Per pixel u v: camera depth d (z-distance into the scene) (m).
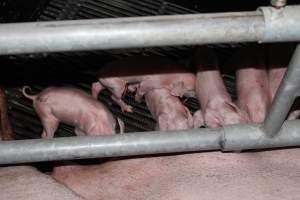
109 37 1.08
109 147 1.49
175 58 2.87
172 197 1.54
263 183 1.54
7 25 1.05
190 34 1.09
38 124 2.55
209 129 1.53
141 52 2.86
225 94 2.34
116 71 2.45
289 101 1.30
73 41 1.07
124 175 1.71
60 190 1.58
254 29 1.09
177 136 1.51
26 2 2.73
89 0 3.01
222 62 2.82
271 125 1.43
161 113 2.34
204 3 2.94
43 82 2.69
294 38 1.10
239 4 2.85
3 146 1.46
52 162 2.12
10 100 2.60
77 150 1.49
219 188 1.54
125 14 2.99
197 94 2.45
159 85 2.46
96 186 1.71
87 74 2.75
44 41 1.06
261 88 2.36
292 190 1.51
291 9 1.07
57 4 2.98
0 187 1.59
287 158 1.67
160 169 1.68
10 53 1.09
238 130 1.50
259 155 1.69
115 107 2.66
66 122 2.43
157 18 1.09
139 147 1.50
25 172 1.68
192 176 1.61
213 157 1.67
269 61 2.59
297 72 1.19
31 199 1.54
